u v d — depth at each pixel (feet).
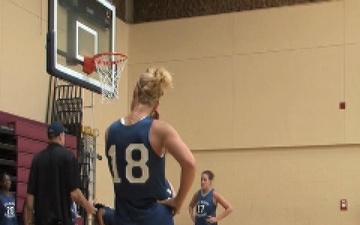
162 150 8.36
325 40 31.73
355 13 31.30
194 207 27.50
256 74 32.99
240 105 33.12
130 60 35.86
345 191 30.50
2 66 24.34
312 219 30.91
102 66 22.91
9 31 24.95
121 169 8.44
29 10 26.53
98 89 22.53
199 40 34.53
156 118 8.91
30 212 16.28
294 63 32.22
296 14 32.45
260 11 33.24
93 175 28.50
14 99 25.03
